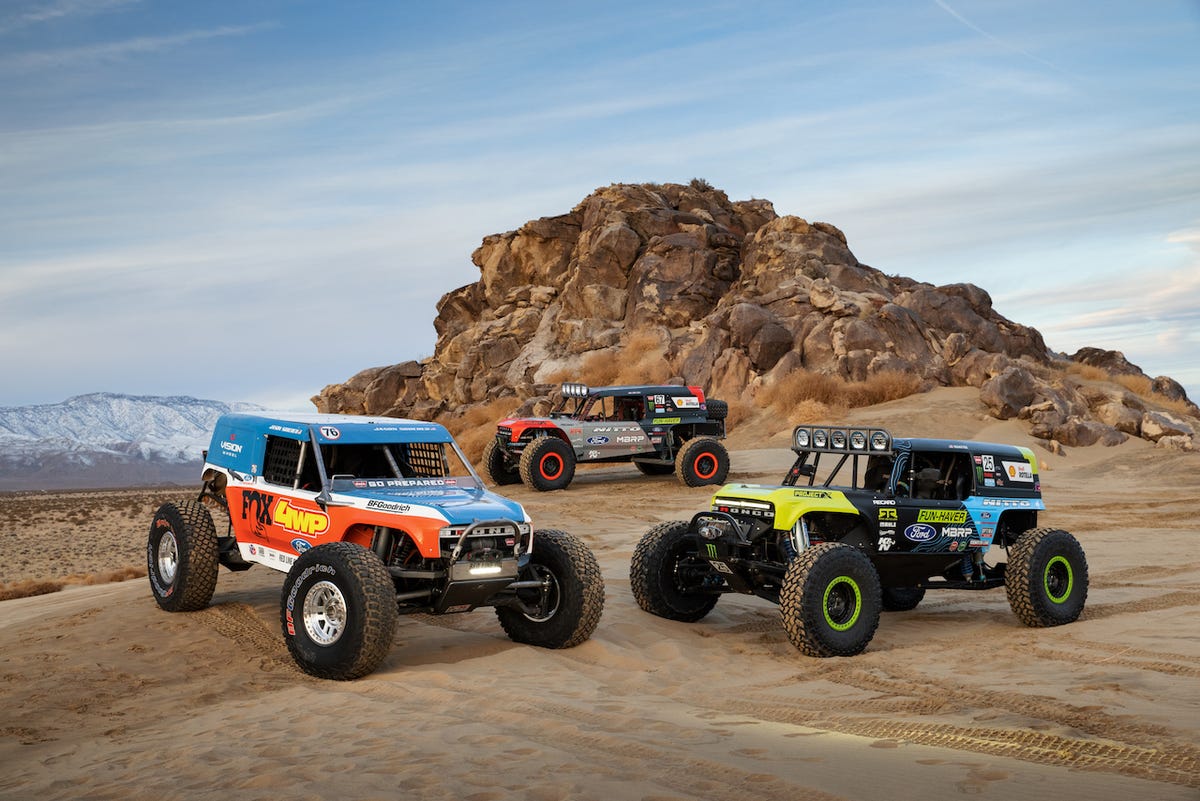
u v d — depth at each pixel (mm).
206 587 10133
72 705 7383
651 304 47031
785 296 40312
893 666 7820
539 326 53156
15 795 5348
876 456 9891
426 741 5758
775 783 4695
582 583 8531
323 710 6773
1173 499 20250
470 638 9250
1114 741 5332
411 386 57188
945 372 34594
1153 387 37344
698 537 9164
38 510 76125
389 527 8219
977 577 10031
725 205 57000
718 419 25016
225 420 10547
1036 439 28625
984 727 5711
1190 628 8672
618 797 4574
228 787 5082
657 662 8266
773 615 10250
